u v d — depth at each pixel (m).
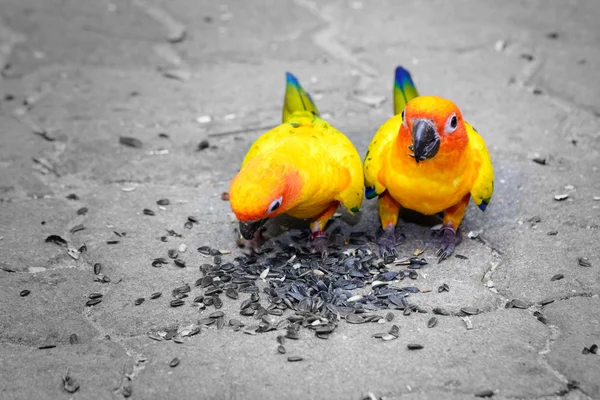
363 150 7.84
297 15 11.76
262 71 9.95
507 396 4.60
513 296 5.62
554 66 9.85
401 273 5.91
